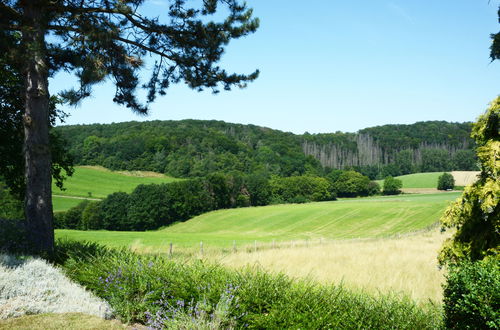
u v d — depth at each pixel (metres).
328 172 138.00
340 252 19.95
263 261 15.38
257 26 12.23
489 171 6.13
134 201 86.31
